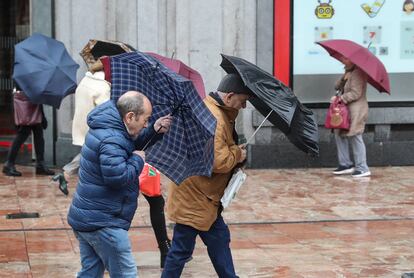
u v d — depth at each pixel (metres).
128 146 10.39
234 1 26.25
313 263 15.12
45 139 26.27
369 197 21.83
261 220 18.92
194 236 11.84
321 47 26.62
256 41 26.44
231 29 26.33
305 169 26.58
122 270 10.60
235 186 11.70
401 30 27.06
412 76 27.19
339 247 16.41
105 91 17.83
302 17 26.53
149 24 25.97
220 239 11.95
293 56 26.61
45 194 21.77
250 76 11.26
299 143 11.59
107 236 10.46
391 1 26.91
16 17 28.81
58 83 22.52
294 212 19.86
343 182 24.12
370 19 26.89
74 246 16.19
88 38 25.86
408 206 20.69
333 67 26.73
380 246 16.52
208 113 10.84
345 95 24.59
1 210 19.67
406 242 16.89
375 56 25.53
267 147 26.39
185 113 11.02
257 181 24.20
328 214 19.64
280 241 16.89
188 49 26.20
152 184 14.16
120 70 11.04
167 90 11.02
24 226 17.94
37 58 22.64
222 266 11.94
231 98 11.55
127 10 25.97
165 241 14.57
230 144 11.68
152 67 10.91
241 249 16.16
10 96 29.34
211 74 26.28
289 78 26.58
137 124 10.40
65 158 26.09
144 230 17.70
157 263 15.01
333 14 26.67
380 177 25.03
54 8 26.17
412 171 26.25
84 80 18.11
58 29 26.20
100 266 11.02
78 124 18.05
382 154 27.08
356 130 24.72
